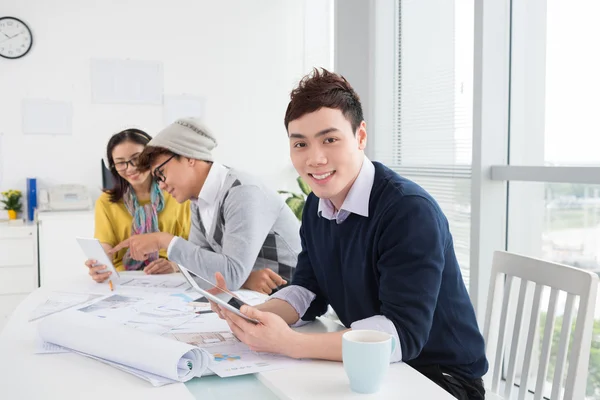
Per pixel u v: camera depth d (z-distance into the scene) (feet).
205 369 3.48
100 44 13.20
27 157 12.90
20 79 12.76
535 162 7.39
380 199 4.04
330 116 3.77
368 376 3.14
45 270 11.76
